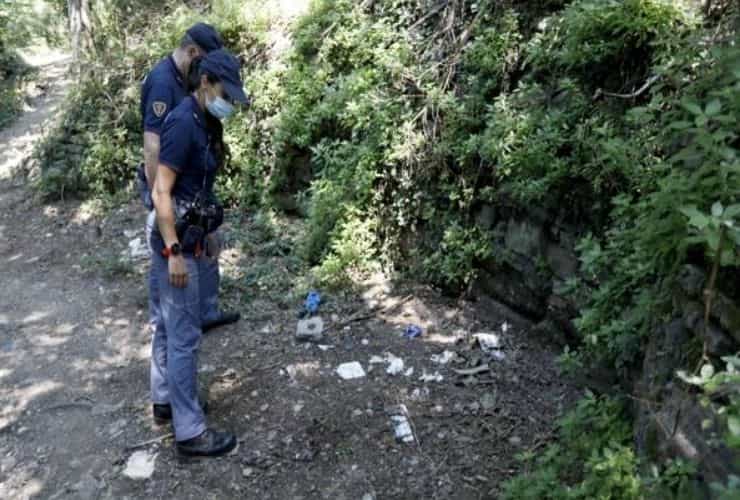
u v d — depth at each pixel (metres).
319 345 4.07
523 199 3.78
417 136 4.48
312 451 3.23
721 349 2.09
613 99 3.51
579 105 3.60
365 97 4.79
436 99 4.43
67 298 4.96
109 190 6.70
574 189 3.58
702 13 3.19
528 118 3.79
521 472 3.00
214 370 3.89
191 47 3.55
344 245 4.67
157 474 3.17
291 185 5.76
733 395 1.87
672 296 2.45
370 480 3.05
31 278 5.32
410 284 4.60
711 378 1.90
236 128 5.99
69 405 3.73
